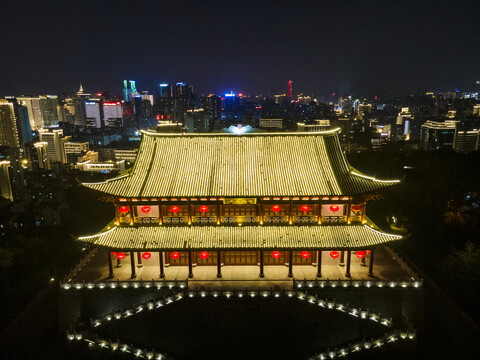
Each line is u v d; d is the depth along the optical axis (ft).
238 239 145.79
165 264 163.22
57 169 628.28
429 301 160.66
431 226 221.66
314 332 143.84
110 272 154.30
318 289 146.61
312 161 156.76
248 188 145.59
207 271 158.61
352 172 151.94
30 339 149.28
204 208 149.69
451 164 231.71
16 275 188.55
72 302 148.87
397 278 152.56
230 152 161.17
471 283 164.04
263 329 144.25
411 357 139.23
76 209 342.85
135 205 149.07
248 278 153.38
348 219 150.30
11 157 481.46
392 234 144.25
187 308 143.74
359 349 138.21
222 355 146.20
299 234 147.74
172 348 145.89
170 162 157.89
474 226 226.17
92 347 141.49
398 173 245.65
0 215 335.67
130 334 145.69
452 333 147.64
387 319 142.92
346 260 165.37
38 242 210.18
